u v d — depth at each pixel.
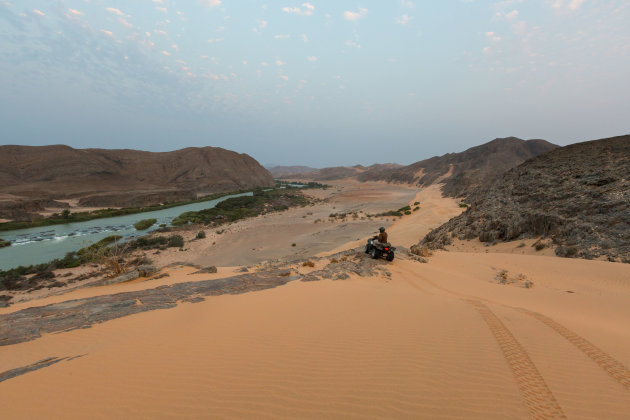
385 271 13.49
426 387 4.21
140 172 171.38
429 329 6.41
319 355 5.17
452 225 40.88
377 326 6.55
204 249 47.53
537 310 9.34
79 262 36.25
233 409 3.73
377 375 4.53
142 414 3.62
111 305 8.09
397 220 73.75
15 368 4.72
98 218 83.44
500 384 4.31
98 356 5.13
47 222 72.25
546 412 3.74
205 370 4.68
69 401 3.84
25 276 32.12
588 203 26.86
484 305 8.64
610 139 38.72
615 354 5.54
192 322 6.80
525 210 31.98
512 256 20.03
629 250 20.23
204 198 135.25
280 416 3.60
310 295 9.08
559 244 24.81
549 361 5.11
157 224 73.19
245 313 7.40
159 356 5.13
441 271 15.08
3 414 3.53
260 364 4.87
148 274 14.43
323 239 53.88
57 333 6.19
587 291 12.88
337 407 3.77
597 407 3.87
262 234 59.62
